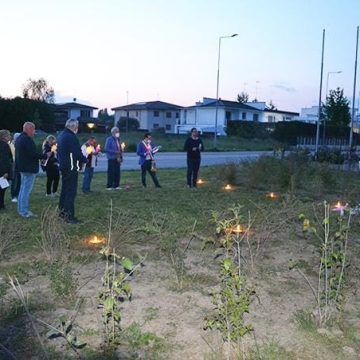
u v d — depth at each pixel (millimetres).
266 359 3908
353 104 38781
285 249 7117
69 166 8320
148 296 5172
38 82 76375
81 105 83000
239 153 39688
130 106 87312
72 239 7117
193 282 5613
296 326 4543
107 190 13266
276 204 10984
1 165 9531
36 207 10234
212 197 12219
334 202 11359
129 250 6773
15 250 6660
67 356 3914
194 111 76500
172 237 6617
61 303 4895
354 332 4469
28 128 8914
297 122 63219
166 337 4273
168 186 14484
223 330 3963
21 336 4191
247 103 85625
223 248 6309
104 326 4188
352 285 5605
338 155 25469
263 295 5293
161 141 47844
